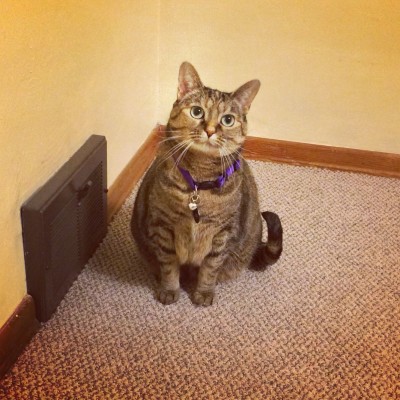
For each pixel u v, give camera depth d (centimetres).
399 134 214
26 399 115
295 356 132
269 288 155
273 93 213
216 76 214
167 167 130
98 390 119
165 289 147
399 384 126
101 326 136
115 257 162
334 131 218
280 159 225
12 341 121
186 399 119
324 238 180
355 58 201
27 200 119
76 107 139
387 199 205
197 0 198
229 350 132
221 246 140
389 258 171
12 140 108
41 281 127
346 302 151
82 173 138
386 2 189
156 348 131
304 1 192
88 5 136
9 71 103
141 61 192
